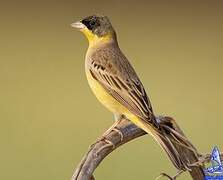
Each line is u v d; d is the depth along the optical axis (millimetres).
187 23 19266
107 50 8086
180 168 6535
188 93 15906
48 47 17594
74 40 18000
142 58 17516
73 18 18969
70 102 15320
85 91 15625
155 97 15742
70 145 14000
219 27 19094
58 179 13312
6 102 15234
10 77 16125
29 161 13570
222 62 17359
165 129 7000
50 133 14344
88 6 19297
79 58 17062
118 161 13281
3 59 16875
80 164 6387
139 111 7504
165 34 18734
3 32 18297
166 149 6848
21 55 17109
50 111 15023
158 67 17047
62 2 19266
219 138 14438
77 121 14766
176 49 17922
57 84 15961
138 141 13469
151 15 19438
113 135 6898
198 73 16797
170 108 15359
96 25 8227
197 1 19891
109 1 19469
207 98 15680
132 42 18422
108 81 7855
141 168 13164
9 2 19172
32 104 15203
